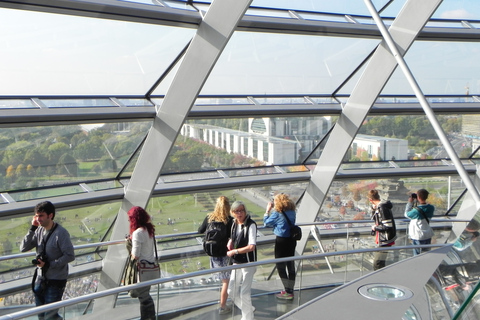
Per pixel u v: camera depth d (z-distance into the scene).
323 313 4.49
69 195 14.09
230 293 9.03
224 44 11.84
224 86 14.59
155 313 8.15
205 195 16.70
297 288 9.81
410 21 13.99
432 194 20.47
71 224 15.16
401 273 5.33
